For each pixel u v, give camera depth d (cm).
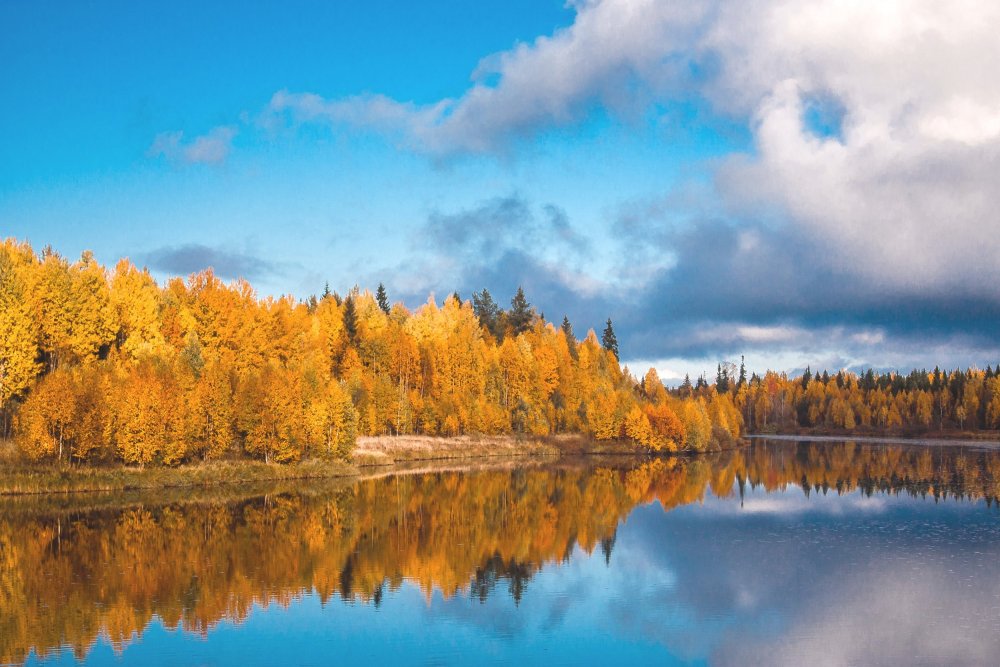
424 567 4262
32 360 7444
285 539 4956
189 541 4831
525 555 4606
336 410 9319
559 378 16225
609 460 12275
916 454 13888
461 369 14125
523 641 3044
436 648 2944
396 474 9269
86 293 8388
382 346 13350
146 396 7281
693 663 2816
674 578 4053
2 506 5975
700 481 8881
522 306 19425
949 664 2795
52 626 3108
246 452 8694
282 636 3047
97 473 6950
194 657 2795
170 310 10062
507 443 13038
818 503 6938
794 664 2803
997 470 10288
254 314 11256
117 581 3822
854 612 3431
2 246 8400
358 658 2831
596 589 3822
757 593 3759
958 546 4875
